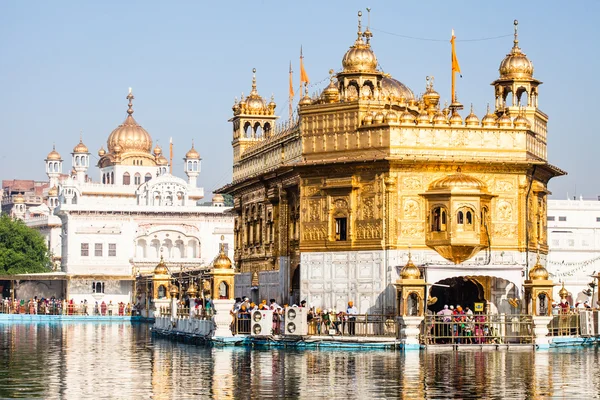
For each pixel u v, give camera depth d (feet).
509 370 118.93
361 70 168.66
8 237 396.37
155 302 214.07
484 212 163.43
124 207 379.14
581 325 159.02
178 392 101.35
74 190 403.34
